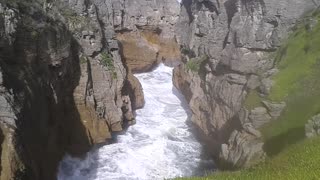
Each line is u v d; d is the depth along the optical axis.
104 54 60.03
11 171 32.16
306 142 30.66
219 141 52.50
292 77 45.50
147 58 83.88
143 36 88.56
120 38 81.38
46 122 42.78
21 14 40.91
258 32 52.84
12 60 38.00
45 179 40.31
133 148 55.97
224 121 52.47
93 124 54.25
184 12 80.44
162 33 91.12
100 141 54.72
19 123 34.34
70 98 52.53
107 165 51.56
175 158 54.22
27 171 34.56
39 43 43.16
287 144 37.50
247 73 51.66
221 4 63.31
